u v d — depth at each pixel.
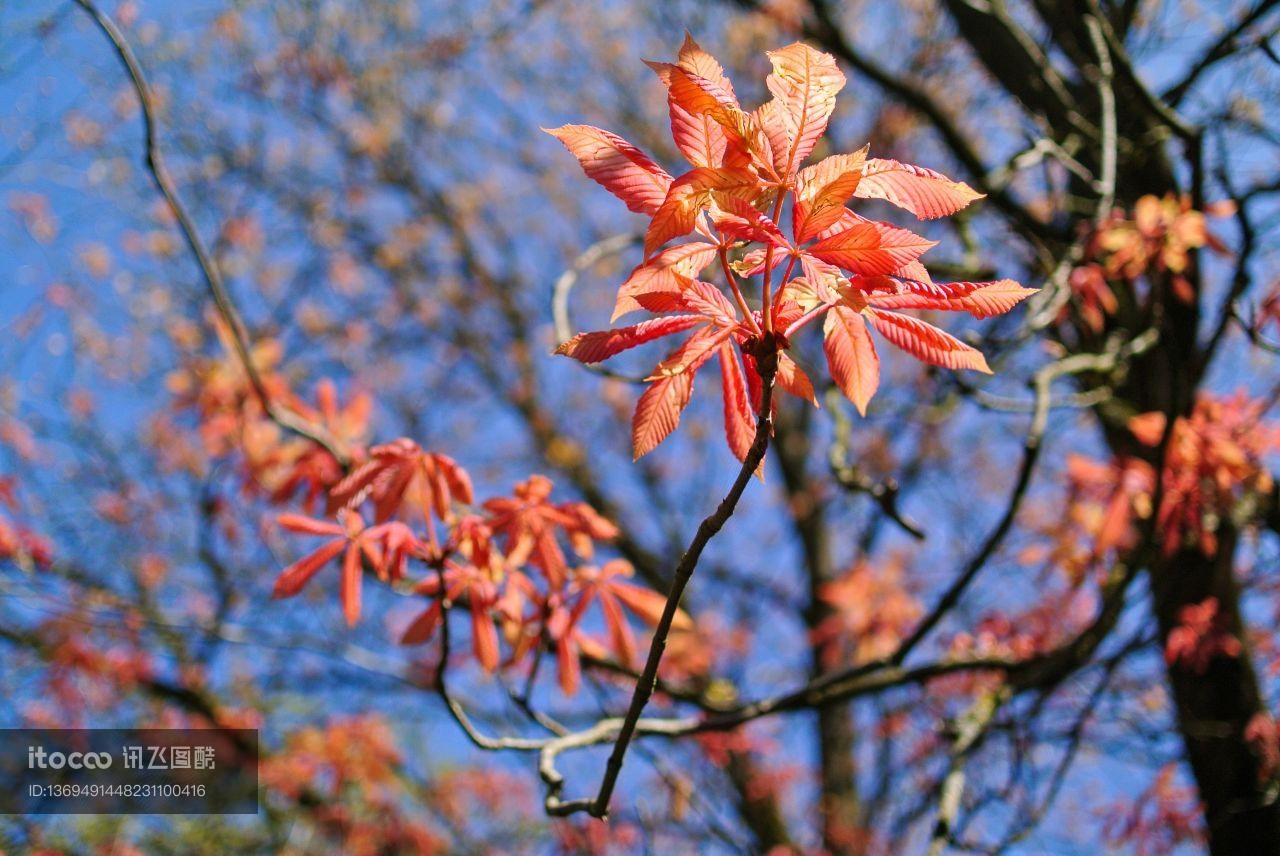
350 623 2.63
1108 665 3.62
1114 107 4.23
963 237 4.20
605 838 6.03
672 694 4.06
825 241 1.43
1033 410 3.16
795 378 1.66
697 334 1.58
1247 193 3.14
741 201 1.38
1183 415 3.44
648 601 2.84
